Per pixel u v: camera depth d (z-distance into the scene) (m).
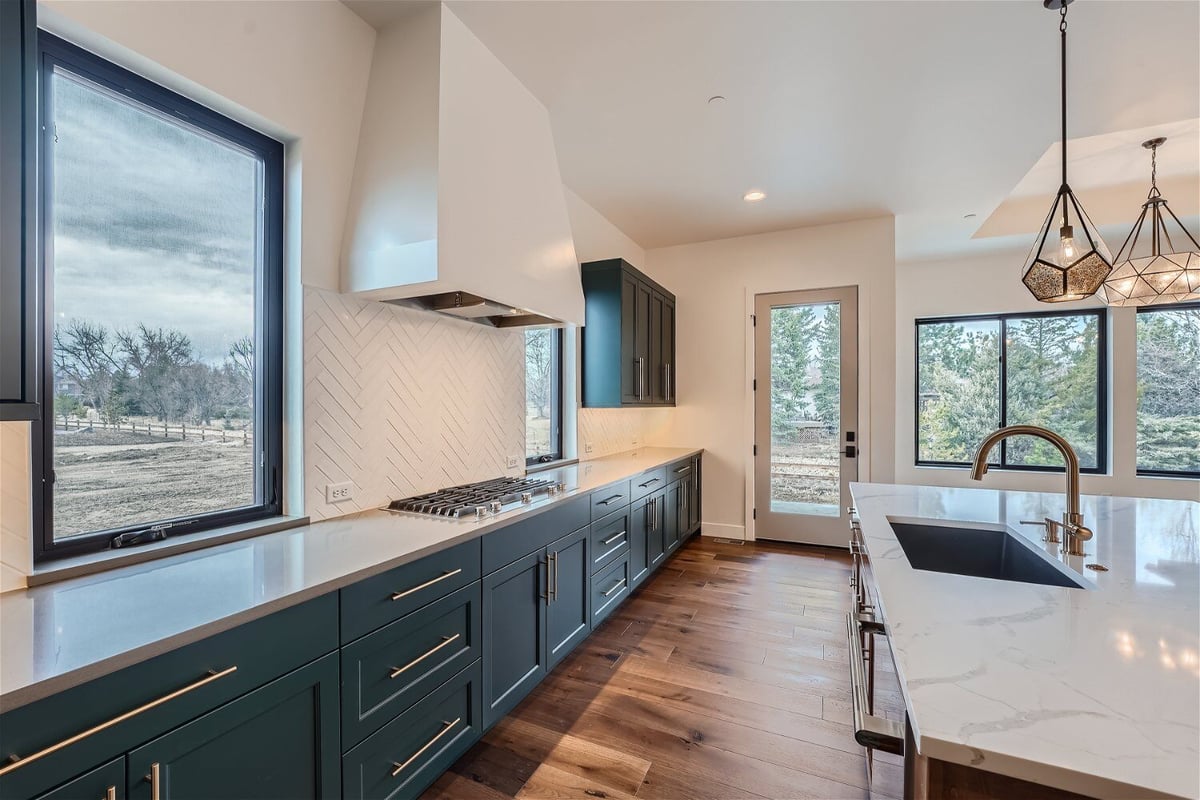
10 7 0.97
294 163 1.82
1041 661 0.89
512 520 2.00
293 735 1.21
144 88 1.47
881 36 2.05
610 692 2.24
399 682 1.50
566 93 2.43
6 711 0.78
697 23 1.98
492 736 1.95
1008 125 2.72
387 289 1.88
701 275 4.80
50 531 1.29
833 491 4.38
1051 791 0.68
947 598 1.19
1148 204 2.82
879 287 4.18
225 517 1.67
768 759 1.82
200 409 1.62
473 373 2.67
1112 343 4.73
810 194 3.67
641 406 3.97
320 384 1.87
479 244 1.97
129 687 0.92
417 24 1.93
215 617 1.06
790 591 3.41
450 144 1.87
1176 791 0.58
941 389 5.48
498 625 1.93
